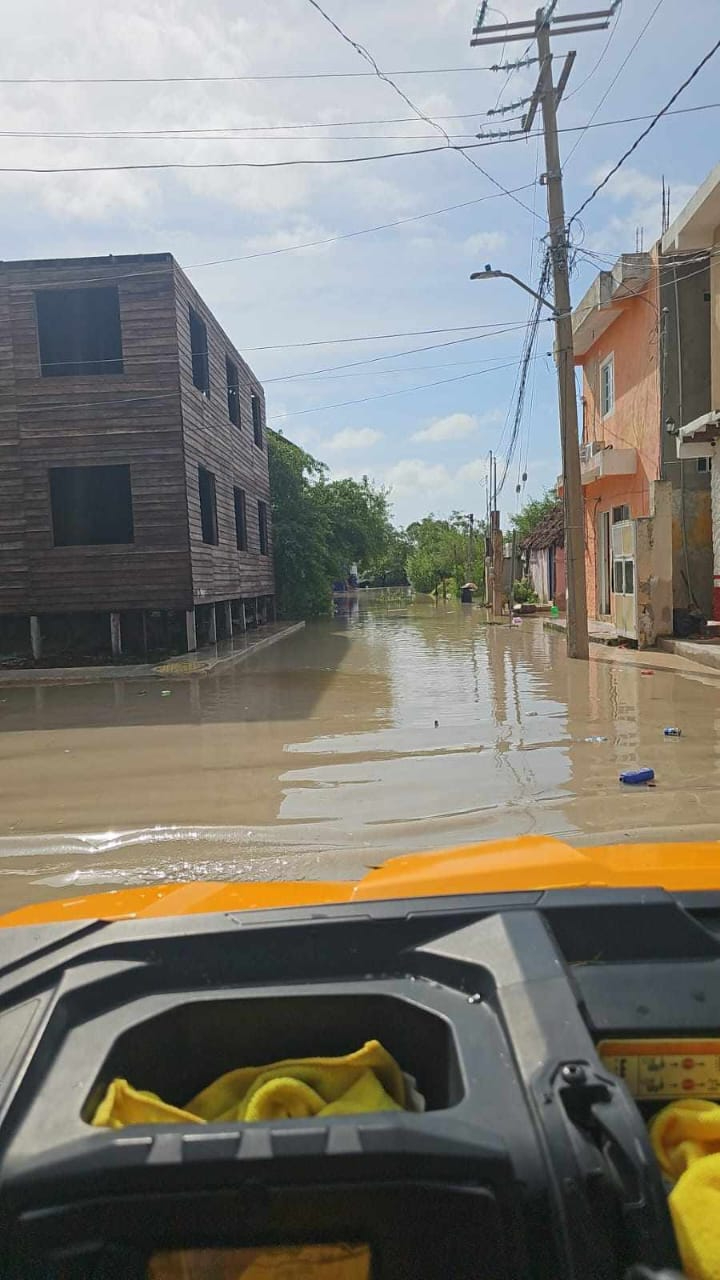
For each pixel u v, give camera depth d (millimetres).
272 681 12891
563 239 13727
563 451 13977
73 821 5977
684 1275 1091
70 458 16125
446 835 5395
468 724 8859
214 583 18531
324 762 7430
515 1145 1184
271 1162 1163
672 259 15383
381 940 1661
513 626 23484
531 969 1514
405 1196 1175
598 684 11234
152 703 11117
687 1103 1448
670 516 14828
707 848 2375
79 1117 1257
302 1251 1183
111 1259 1167
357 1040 1542
